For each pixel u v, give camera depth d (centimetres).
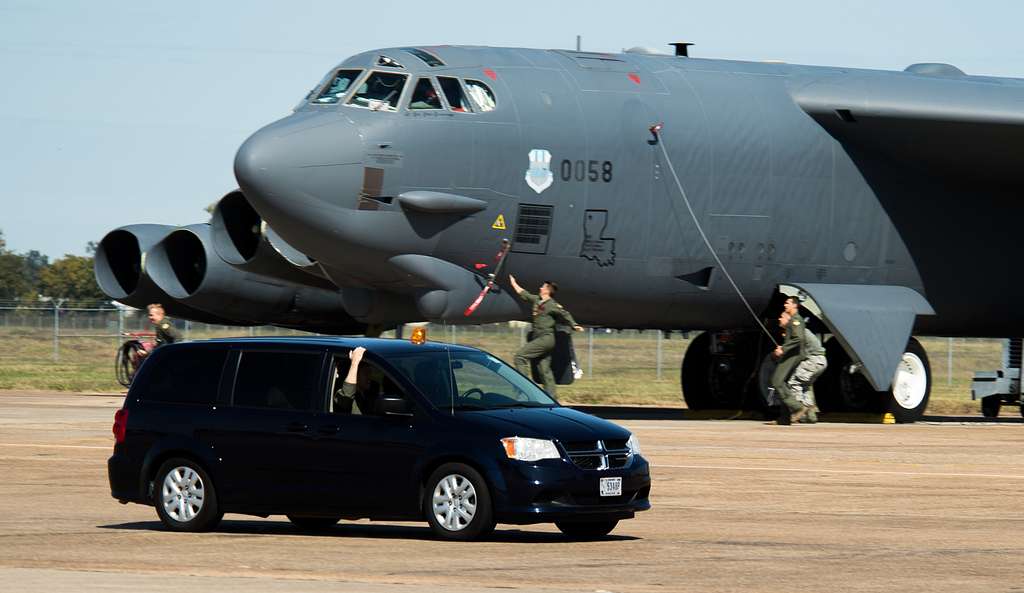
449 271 5306
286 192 5006
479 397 2827
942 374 14050
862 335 5891
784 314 5775
